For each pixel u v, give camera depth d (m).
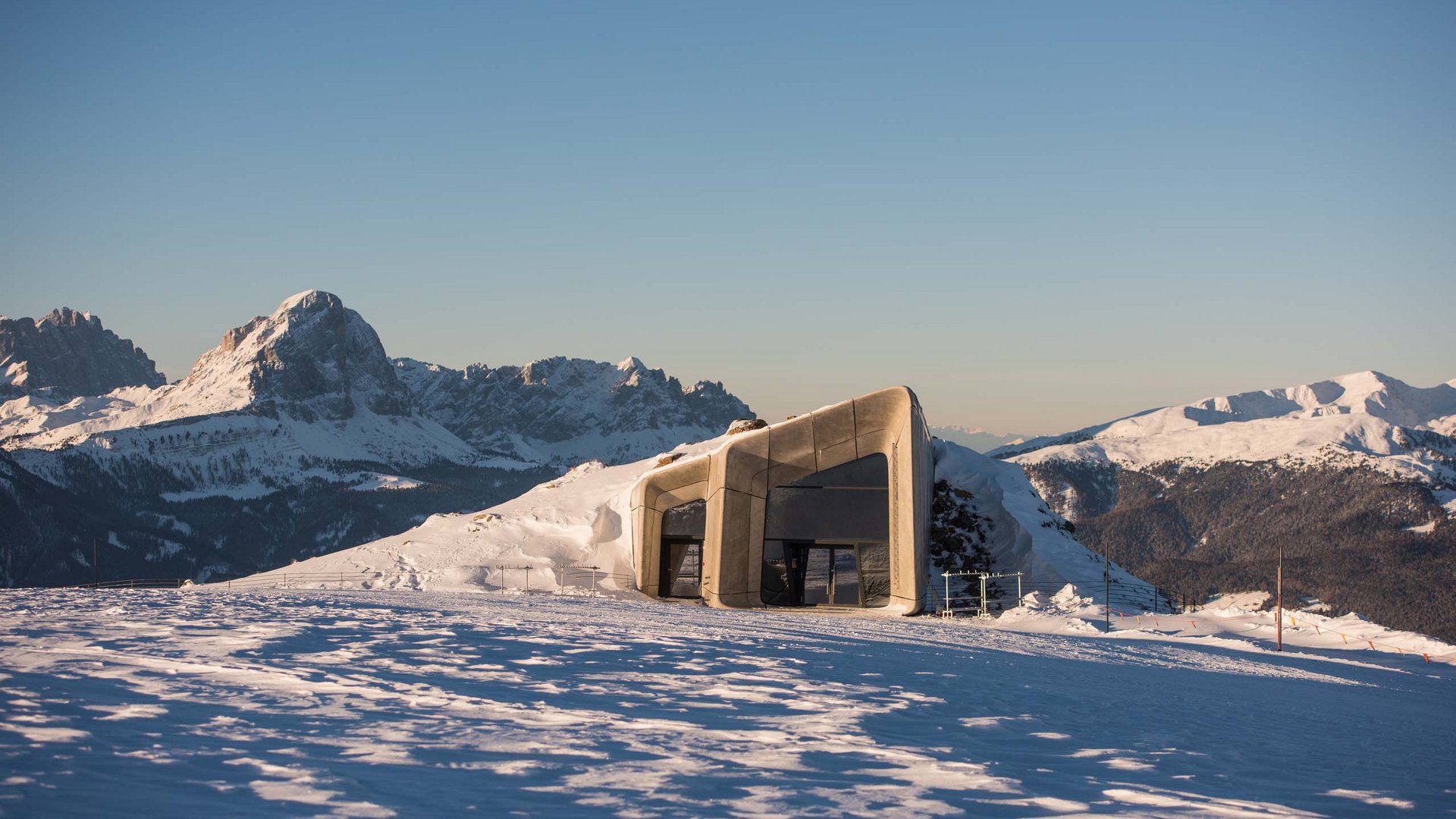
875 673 17.94
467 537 67.88
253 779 8.11
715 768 9.33
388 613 26.59
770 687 15.09
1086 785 9.57
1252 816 8.57
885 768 9.74
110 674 13.32
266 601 29.95
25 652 15.28
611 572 62.09
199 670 13.96
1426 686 27.19
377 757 9.15
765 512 53.84
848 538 53.59
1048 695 17.03
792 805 8.09
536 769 8.98
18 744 8.98
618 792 8.27
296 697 12.16
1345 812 9.20
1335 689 24.08
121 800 7.28
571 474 82.25
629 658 18.00
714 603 52.78
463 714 11.52
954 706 14.52
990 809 8.30
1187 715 16.14
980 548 59.34
